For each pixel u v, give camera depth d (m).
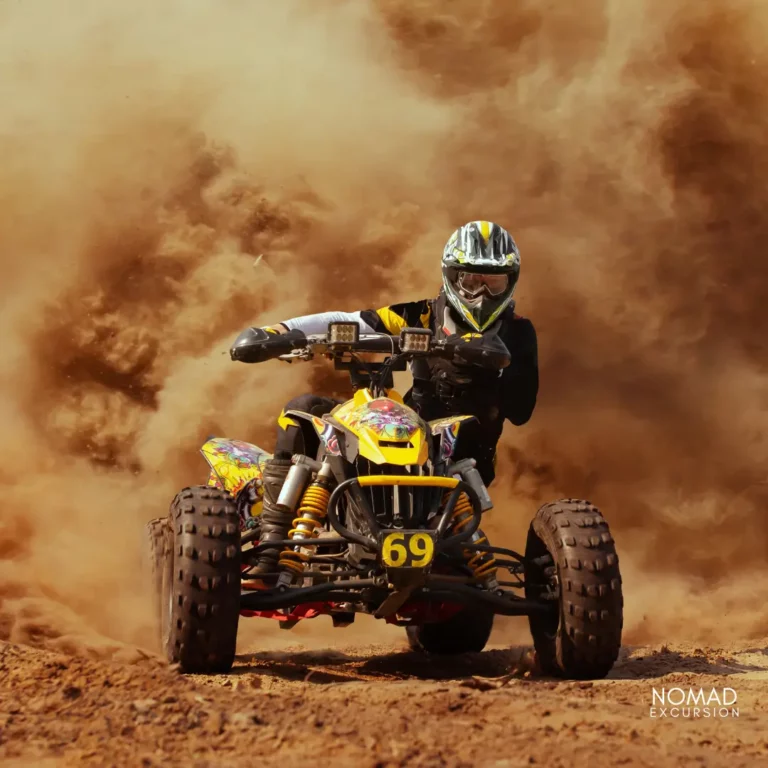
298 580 22.89
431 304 25.88
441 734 15.52
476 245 24.80
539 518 22.59
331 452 21.78
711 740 16.14
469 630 27.00
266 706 16.55
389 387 23.14
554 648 21.97
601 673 21.77
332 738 15.12
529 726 16.31
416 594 21.45
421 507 21.62
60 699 16.58
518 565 23.67
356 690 19.09
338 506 22.30
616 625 21.28
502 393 25.73
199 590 20.50
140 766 13.73
